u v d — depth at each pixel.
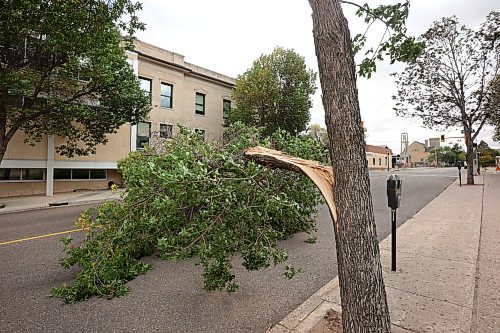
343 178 2.11
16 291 3.88
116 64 12.45
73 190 16.38
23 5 8.64
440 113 16.42
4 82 9.45
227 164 3.10
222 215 3.21
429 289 3.58
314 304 3.34
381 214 8.56
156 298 3.63
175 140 4.88
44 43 9.84
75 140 14.30
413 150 90.38
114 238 3.52
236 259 4.87
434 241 5.61
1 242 6.27
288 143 5.60
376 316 2.04
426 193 13.07
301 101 20.03
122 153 17.20
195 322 3.07
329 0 2.19
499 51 14.49
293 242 5.96
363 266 2.05
